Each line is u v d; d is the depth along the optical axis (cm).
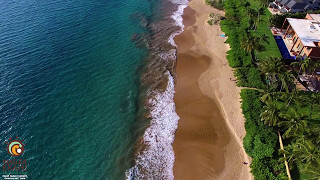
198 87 6103
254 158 4431
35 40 7212
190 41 7806
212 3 9888
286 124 4331
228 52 7081
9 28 7600
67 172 4353
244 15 8681
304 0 8731
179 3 10219
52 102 5500
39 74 6128
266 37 6341
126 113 5434
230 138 4897
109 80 6222
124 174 4375
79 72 6341
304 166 4069
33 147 4650
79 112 5372
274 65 5288
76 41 7394
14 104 5353
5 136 4775
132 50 7269
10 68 6175
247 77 6112
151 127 5184
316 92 5478
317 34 6328
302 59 6197
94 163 4512
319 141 3841
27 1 9388
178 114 5453
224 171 4378
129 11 9331
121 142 4888
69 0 9750
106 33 7919
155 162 4569
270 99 4972
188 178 4322
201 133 5034
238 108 5475
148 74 6488
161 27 8494
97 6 9475
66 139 4850
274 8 8850
